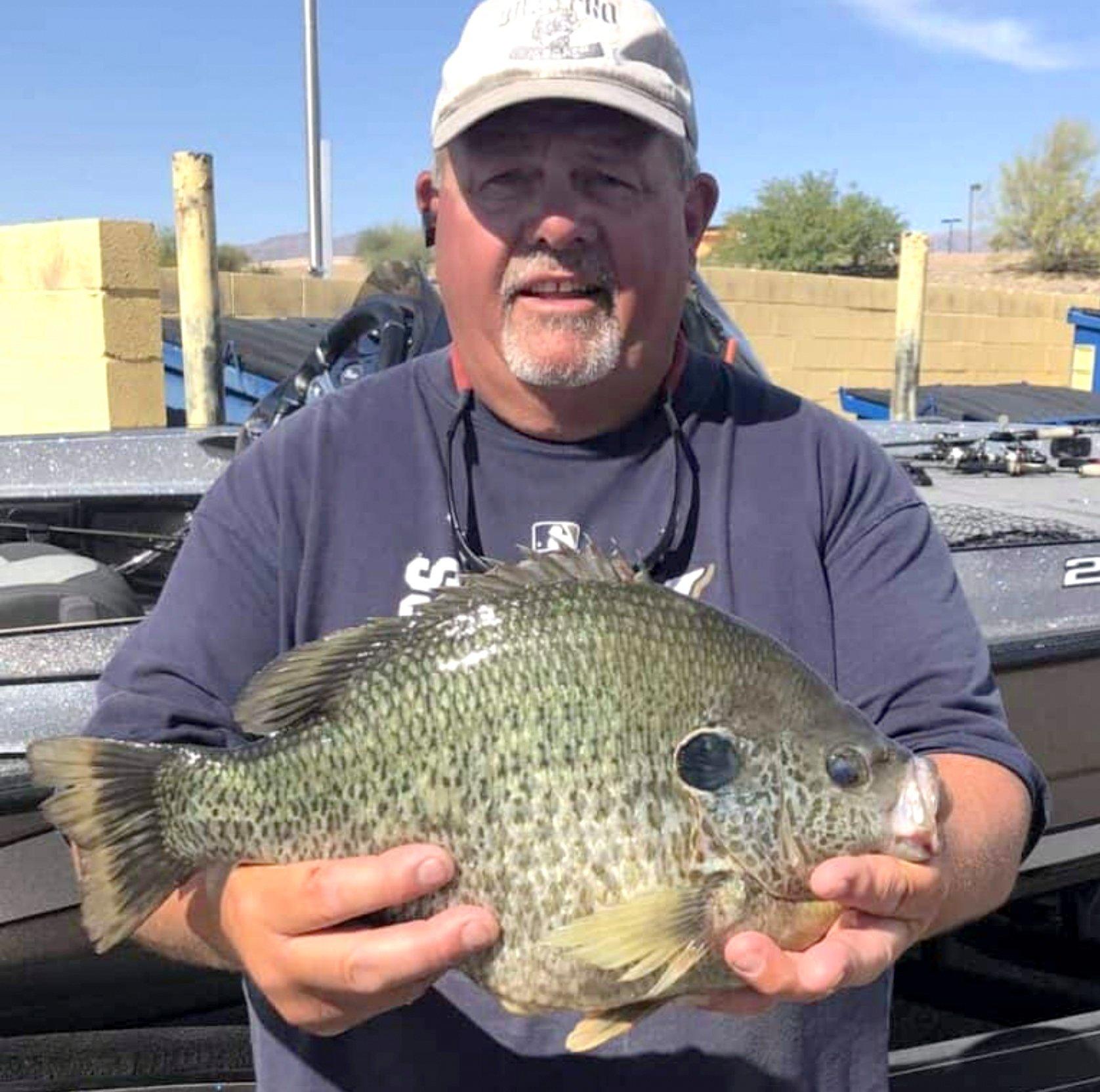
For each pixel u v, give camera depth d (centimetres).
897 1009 374
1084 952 343
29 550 314
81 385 841
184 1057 247
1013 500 369
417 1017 160
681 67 170
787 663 141
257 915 134
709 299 397
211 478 426
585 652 136
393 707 137
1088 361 988
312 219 1627
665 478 171
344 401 176
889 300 1514
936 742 159
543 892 134
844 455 175
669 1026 160
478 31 162
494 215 162
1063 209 3928
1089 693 296
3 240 877
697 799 134
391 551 168
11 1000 255
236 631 165
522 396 168
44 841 238
